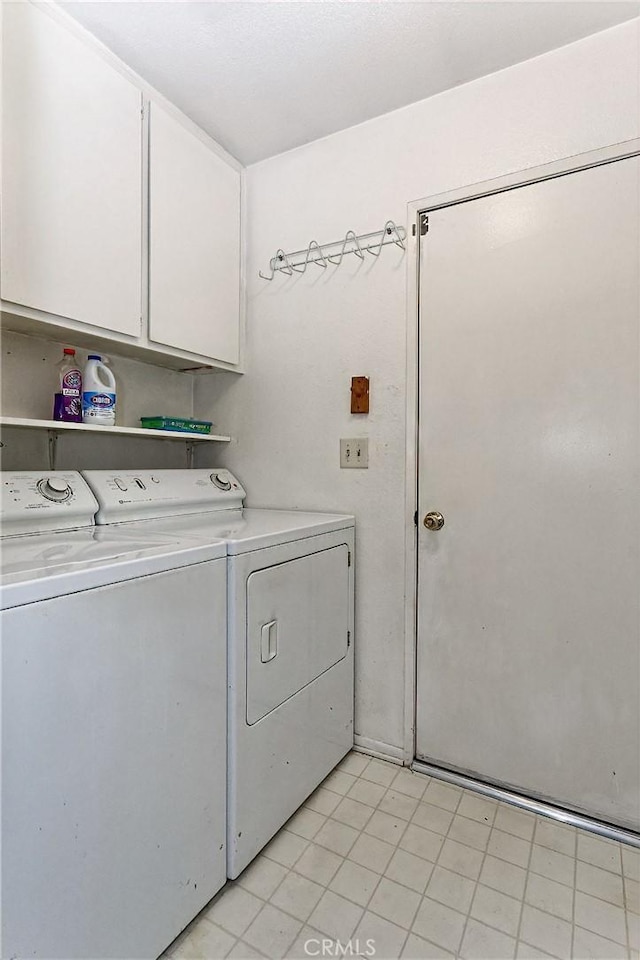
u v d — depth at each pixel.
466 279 1.68
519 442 1.61
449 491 1.72
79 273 1.44
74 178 1.42
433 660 1.76
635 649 1.46
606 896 1.25
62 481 1.49
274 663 1.42
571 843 1.43
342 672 1.80
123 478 1.69
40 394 1.65
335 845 1.41
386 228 1.80
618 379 1.46
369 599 1.88
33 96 1.30
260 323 2.13
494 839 1.44
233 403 2.21
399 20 1.41
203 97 1.72
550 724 1.58
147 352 1.81
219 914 1.19
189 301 1.85
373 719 1.88
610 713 1.49
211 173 1.94
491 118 1.63
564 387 1.54
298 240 2.02
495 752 1.66
